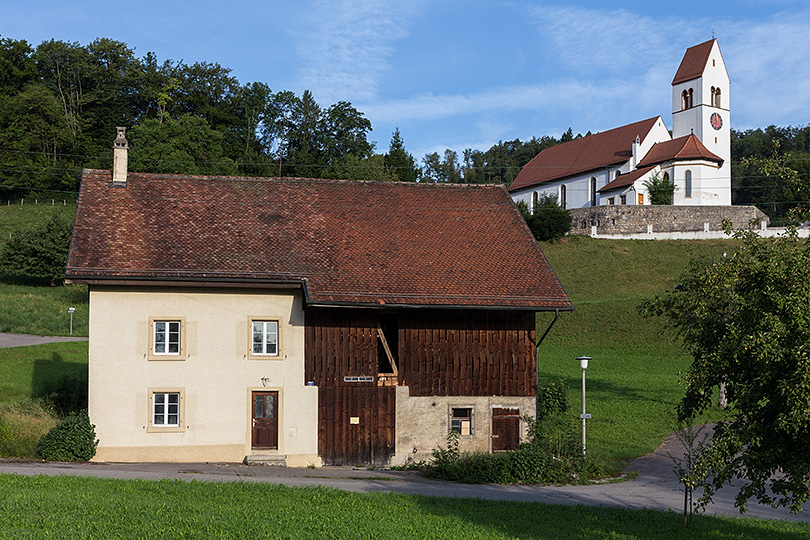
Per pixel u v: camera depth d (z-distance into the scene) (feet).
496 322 95.71
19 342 157.38
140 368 86.79
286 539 47.01
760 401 44.34
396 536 49.80
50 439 82.07
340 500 60.08
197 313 88.58
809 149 563.48
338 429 91.04
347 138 385.50
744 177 480.23
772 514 70.54
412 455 92.32
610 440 105.70
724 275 47.21
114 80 399.65
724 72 289.74
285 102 385.09
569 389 141.38
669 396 136.15
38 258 216.95
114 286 86.63
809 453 42.01
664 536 56.80
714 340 49.01
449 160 559.79
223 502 56.29
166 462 86.12
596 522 60.34
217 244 94.27
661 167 274.98
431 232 104.83
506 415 94.94
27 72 392.88
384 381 92.43
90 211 95.66
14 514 47.70
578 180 304.71
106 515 49.16
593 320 196.95
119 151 102.12
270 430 90.07
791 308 42.14
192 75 400.26
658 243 258.37
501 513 60.75
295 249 96.22
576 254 254.06
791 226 47.62
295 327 90.94
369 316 92.68
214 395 88.38
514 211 111.96
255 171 354.54
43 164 353.92
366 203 109.60
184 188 104.99
